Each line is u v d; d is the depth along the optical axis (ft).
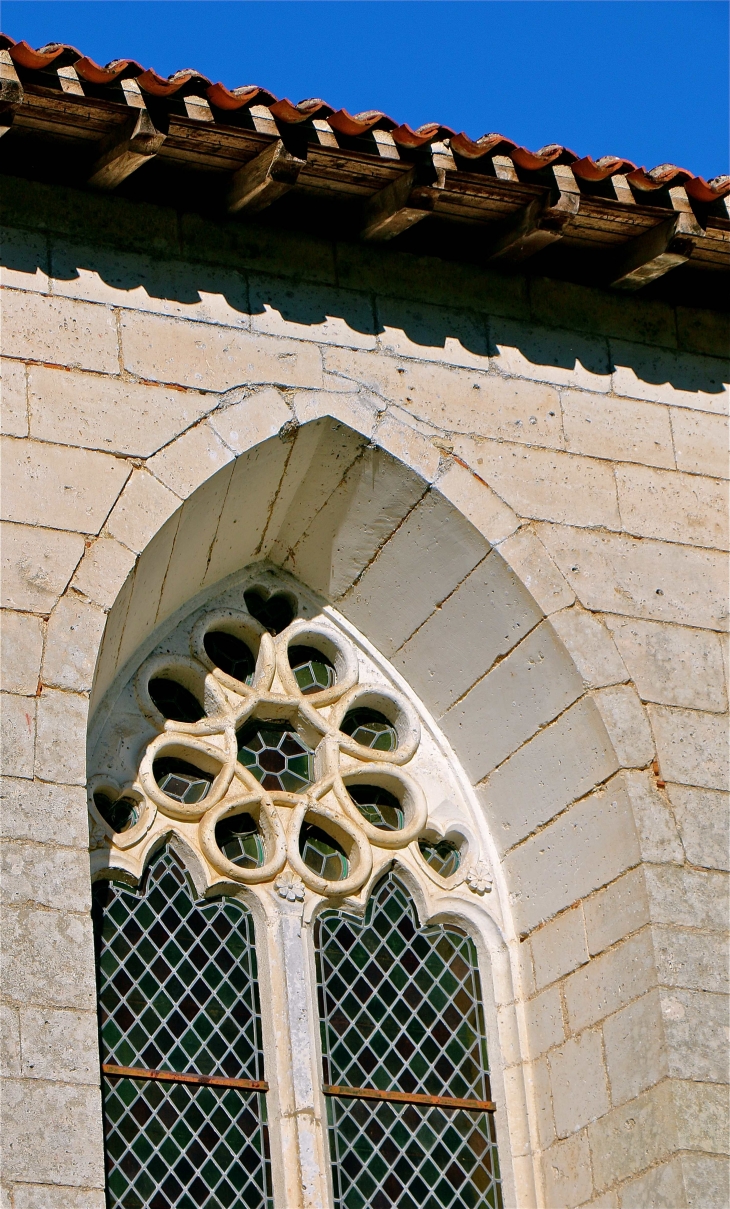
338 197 33.19
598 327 35.19
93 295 31.83
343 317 33.42
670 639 33.53
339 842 33.22
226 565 33.88
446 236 34.32
